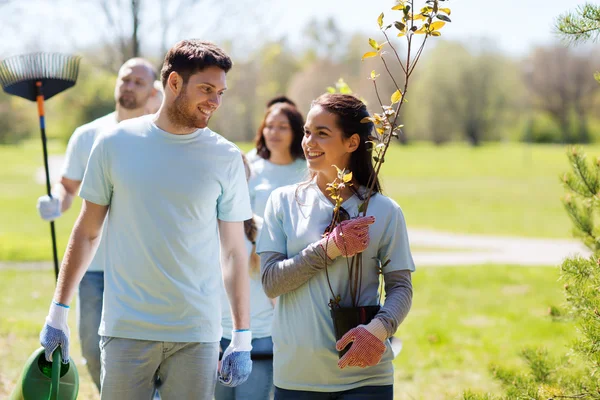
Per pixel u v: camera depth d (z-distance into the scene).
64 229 30.62
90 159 4.88
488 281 19.23
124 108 7.67
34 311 13.75
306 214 4.70
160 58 18.38
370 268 4.60
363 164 4.77
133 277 4.77
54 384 4.79
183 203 4.77
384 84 92.88
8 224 32.03
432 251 26.52
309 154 4.71
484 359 11.23
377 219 4.60
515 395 5.77
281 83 95.69
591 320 5.39
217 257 5.02
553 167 90.75
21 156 81.75
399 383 9.84
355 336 4.31
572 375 6.05
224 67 4.75
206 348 4.86
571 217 6.53
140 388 4.81
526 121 135.12
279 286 4.55
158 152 4.80
